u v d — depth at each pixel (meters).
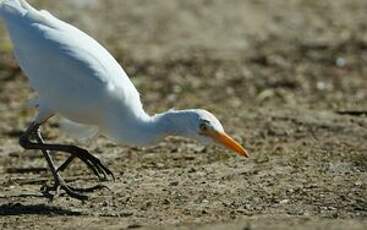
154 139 12.55
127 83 12.67
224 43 25.52
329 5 28.73
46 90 12.78
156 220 11.51
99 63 12.55
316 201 12.31
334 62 24.09
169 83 22.47
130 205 12.40
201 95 21.55
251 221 11.04
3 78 22.77
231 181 13.43
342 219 11.25
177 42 25.47
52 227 11.39
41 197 12.95
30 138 13.41
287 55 24.61
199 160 14.94
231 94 21.56
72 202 12.64
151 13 27.31
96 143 16.45
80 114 12.76
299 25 26.98
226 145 12.31
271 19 27.31
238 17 27.30
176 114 12.47
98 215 11.96
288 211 11.88
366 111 18.31
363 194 12.58
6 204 12.56
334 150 15.22
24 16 12.95
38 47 12.69
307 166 14.11
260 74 23.17
